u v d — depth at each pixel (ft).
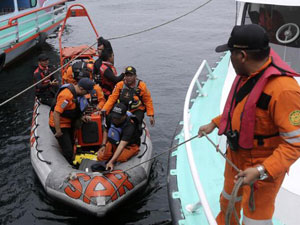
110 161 16.80
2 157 22.04
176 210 10.00
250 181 5.79
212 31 54.80
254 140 6.26
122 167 17.42
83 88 17.19
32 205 17.85
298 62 12.79
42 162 18.16
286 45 12.81
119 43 49.11
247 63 5.92
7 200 18.25
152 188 19.03
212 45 47.67
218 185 10.61
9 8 41.16
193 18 63.57
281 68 5.83
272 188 6.48
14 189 19.10
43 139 19.80
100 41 20.65
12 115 27.84
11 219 16.97
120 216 17.11
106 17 64.85
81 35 53.11
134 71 17.26
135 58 42.57
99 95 19.94
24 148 23.07
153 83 34.60
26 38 40.78
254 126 6.12
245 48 5.80
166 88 33.32
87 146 20.15
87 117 19.36
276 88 5.67
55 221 16.83
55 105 17.79
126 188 16.70
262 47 5.75
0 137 24.44
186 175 11.27
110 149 17.24
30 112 28.35
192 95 16.98
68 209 17.48
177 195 10.49
